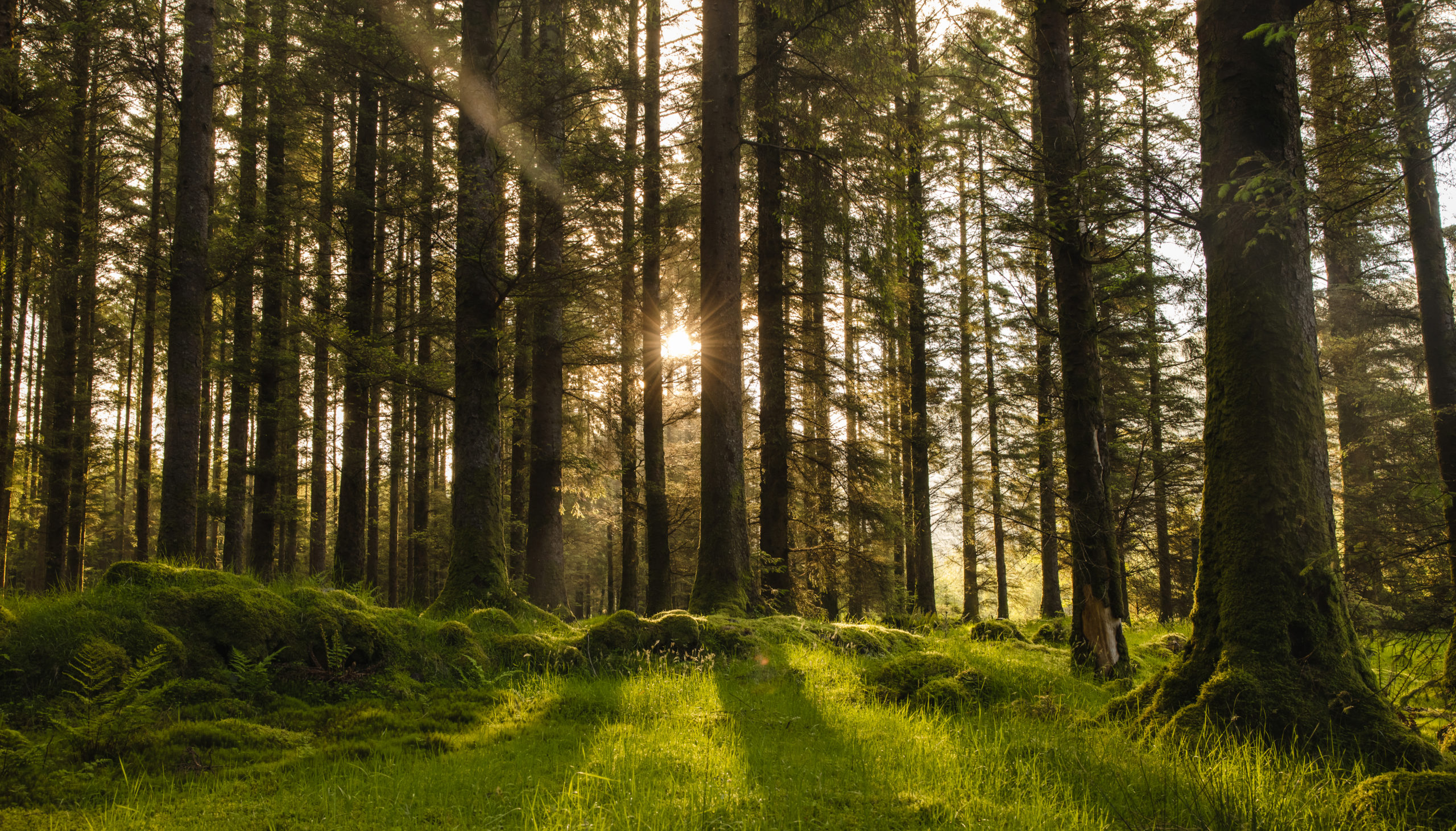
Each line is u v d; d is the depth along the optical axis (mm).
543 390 13609
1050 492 13977
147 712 4457
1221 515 5625
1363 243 14484
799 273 14234
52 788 3627
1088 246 9289
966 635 11789
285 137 14039
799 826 3480
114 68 11602
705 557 10211
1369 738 4652
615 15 14789
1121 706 5867
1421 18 5523
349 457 13891
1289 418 5508
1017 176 9523
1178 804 3883
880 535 13992
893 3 11172
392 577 22703
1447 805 3494
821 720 5562
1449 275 10805
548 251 10906
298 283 14023
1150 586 24219
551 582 13102
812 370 13961
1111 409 16797
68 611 5074
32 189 9820
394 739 4836
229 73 12781
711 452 10398
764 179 13195
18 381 19578
